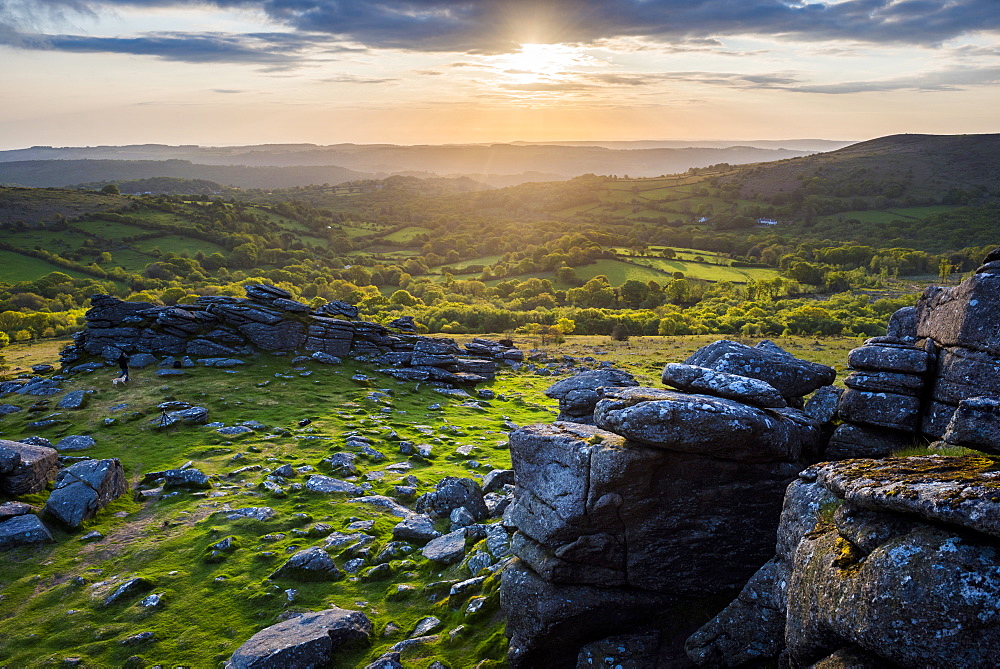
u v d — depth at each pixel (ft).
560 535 48.60
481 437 134.00
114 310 179.83
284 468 102.22
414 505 93.40
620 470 46.47
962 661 24.95
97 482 87.81
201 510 88.69
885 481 31.76
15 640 59.88
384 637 58.70
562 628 47.85
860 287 612.70
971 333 45.32
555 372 234.58
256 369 171.63
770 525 47.91
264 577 70.90
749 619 41.98
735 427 44.88
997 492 26.32
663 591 48.37
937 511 27.27
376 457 113.29
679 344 345.92
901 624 26.71
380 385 176.14
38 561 74.28
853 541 31.99
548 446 52.24
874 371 51.72
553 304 632.79
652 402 46.19
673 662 43.98
